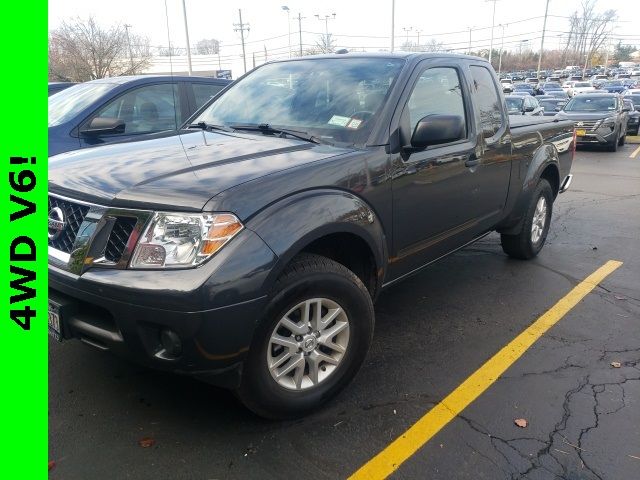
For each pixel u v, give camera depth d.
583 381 3.25
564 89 49.41
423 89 3.60
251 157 2.87
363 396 3.06
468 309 4.28
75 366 3.30
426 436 2.72
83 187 2.62
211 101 4.23
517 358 3.51
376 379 3.24
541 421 2.86
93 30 32.19
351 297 2.86
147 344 2.38
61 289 2.54
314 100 3.58
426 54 3.82
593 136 15.91
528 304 4.39
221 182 2.49
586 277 5.04
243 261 2.34
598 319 4.12
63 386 3.08
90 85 6.06
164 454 2.56
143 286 2.28
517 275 5.08
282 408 2.72
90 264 2.44
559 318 4.13
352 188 2.90
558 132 5.62
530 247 5.38
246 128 3.61
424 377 3.27
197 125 3.87
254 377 2.55
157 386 3.11
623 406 3.00
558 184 5.68
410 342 3.71
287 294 2.55
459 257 5.65
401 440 2.69
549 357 3.53
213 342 2.32
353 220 2.84
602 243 6.23
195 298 2.24
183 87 6.29
